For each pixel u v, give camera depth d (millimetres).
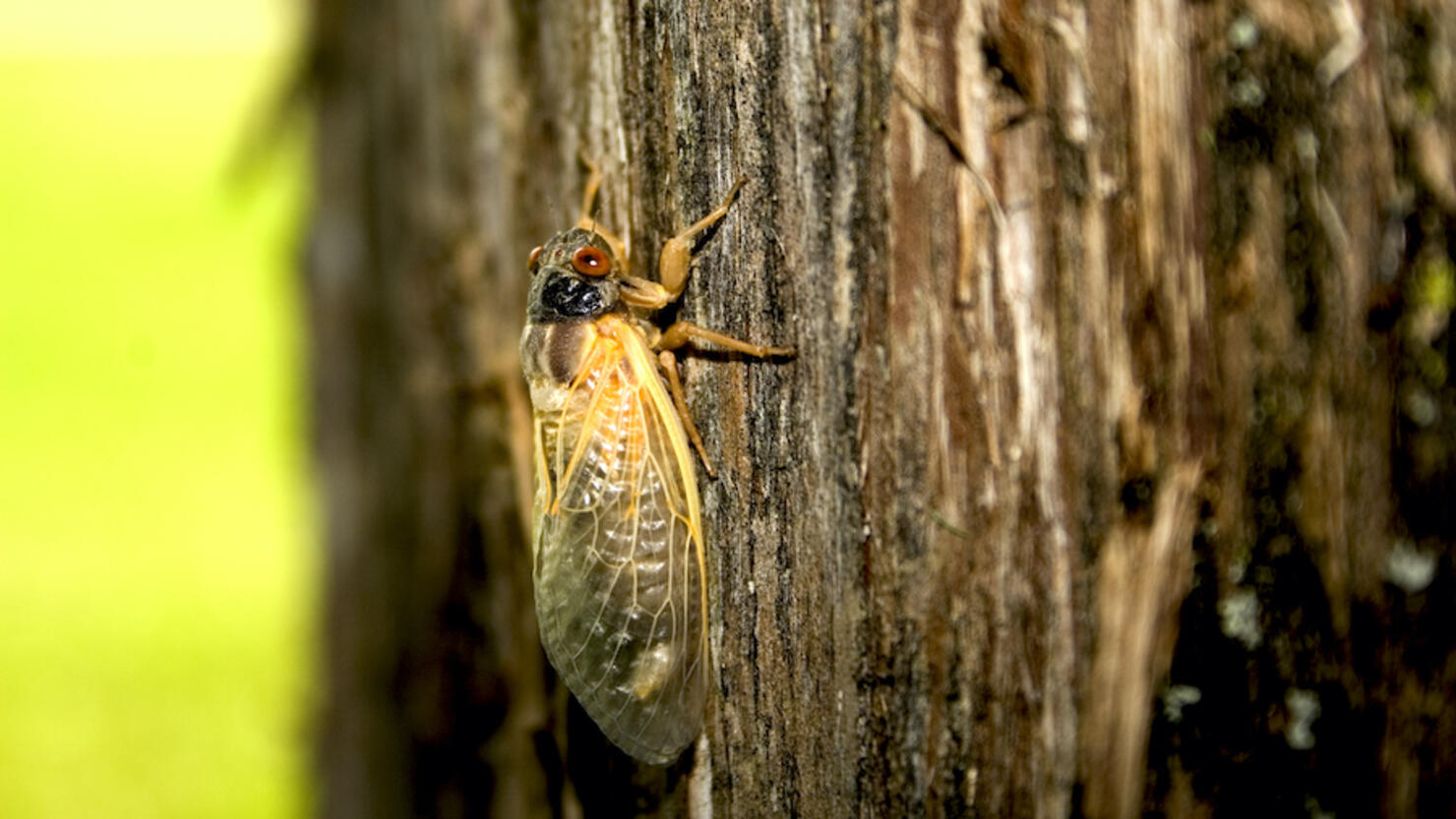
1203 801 263
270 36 744
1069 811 260
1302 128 261
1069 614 259
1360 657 266
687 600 260
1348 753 266
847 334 256
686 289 260
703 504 260
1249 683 263
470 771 295
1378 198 264
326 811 316
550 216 275
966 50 254
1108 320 258
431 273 295
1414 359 266
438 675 298
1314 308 263
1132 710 261
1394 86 264
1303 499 263
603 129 266
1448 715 269
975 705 258
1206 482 261
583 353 266
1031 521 258
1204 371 260
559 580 266
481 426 290
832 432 256
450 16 286
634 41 261
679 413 261
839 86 254
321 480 316
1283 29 260
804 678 259
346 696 313
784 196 256
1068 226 257
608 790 269
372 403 310
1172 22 258
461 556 293
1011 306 256
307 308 317
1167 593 261
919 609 257
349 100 311
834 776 259
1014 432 257
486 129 283
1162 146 258
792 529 258
